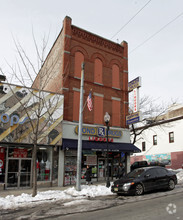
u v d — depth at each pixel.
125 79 21.14
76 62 18.34
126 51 21.86
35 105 14.97
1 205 9.50
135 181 10.83
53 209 8.62
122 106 20.56
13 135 13.93
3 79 17.78
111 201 9.74
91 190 12.69
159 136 32.56
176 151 29.22
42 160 15.58
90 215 7.39
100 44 20.16
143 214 7.07
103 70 19.92
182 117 28.64
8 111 14.01
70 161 16.84
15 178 14.46
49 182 15.44
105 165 18.81
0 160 14.12
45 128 15.17
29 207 9.20
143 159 35.41
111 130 18.86
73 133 16.91
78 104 17.78
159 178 11.77
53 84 19.17
